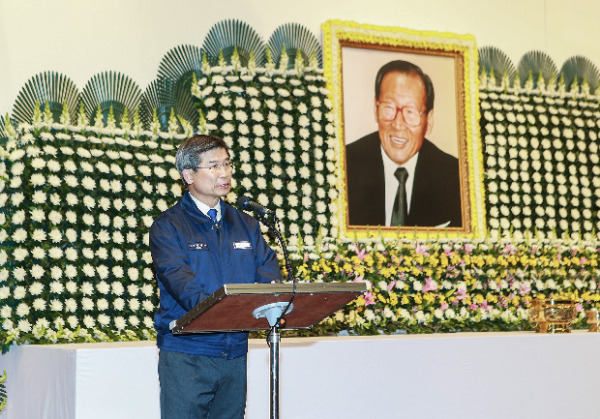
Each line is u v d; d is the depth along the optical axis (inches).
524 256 234.7
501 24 251.1
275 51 218.8
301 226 212.5
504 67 249.1
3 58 187.3
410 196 229.6
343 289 99.7
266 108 211.6
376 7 235.0
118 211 189.2
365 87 228.2
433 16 242.5
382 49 231.6
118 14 201.5
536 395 181.5
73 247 182.4
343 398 162.6
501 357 179.3
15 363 168.6
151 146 195.8
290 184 211.6
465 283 225.0
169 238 112.7
